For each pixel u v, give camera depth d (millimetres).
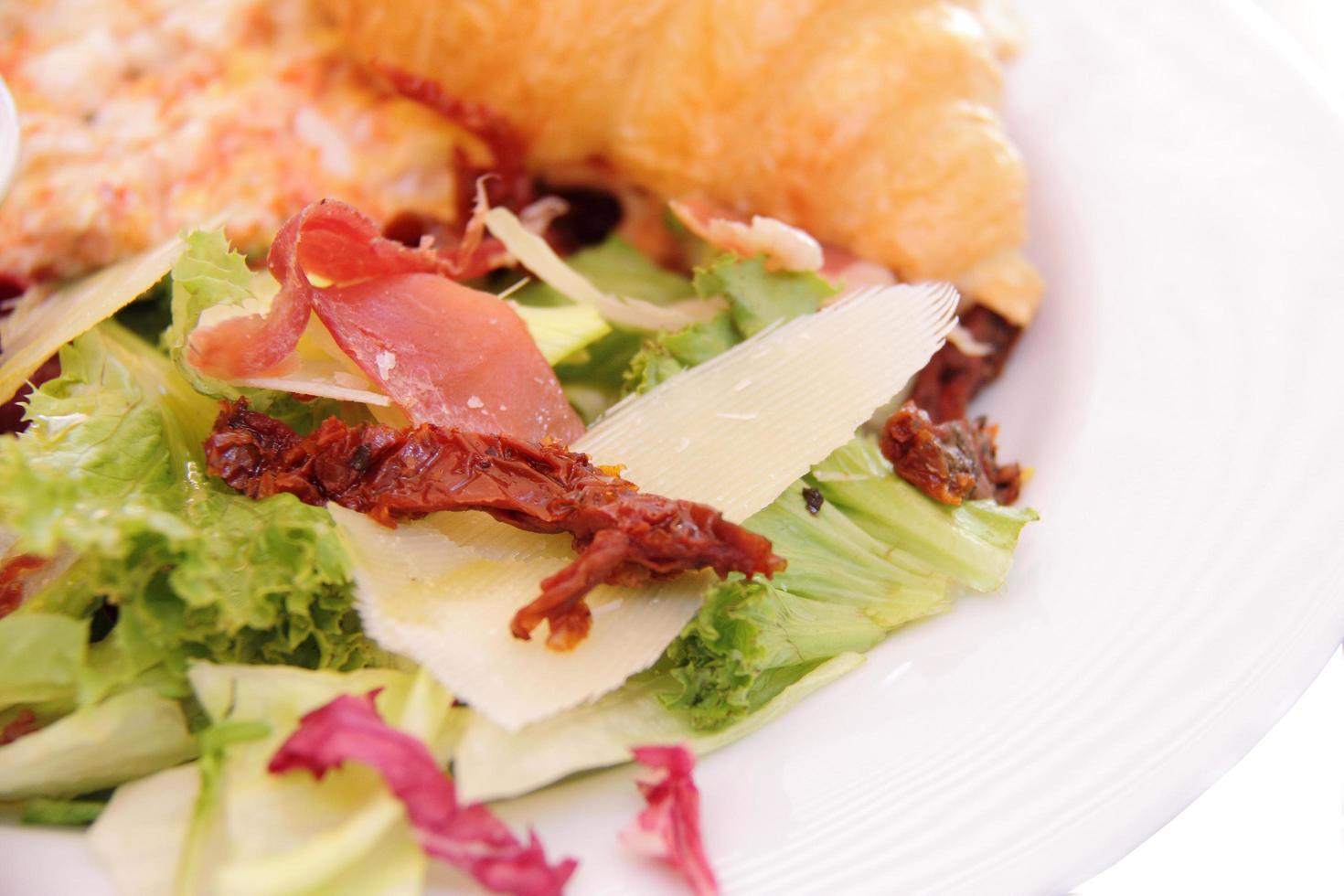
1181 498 219
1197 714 197
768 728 202
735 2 245
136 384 215
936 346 221
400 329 214
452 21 244
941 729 199
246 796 185
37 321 230
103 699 193
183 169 239
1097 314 244
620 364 238
